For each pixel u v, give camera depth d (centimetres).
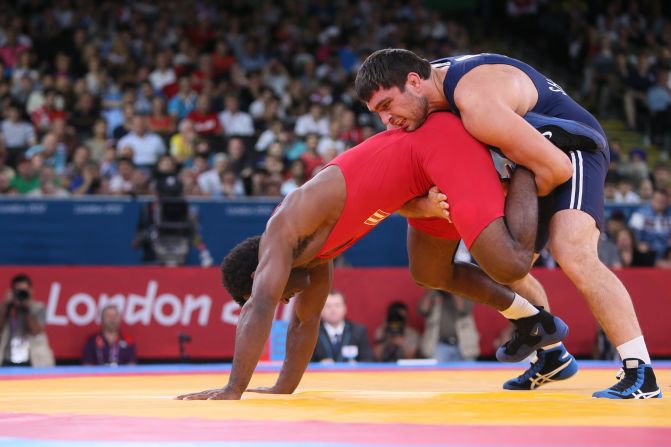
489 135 693
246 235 1908
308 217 709
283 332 1401
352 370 1222
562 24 3556
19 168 2186
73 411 614
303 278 739
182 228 1867
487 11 3934
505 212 689
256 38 3064
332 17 3412
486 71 724
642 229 2042
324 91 2783
